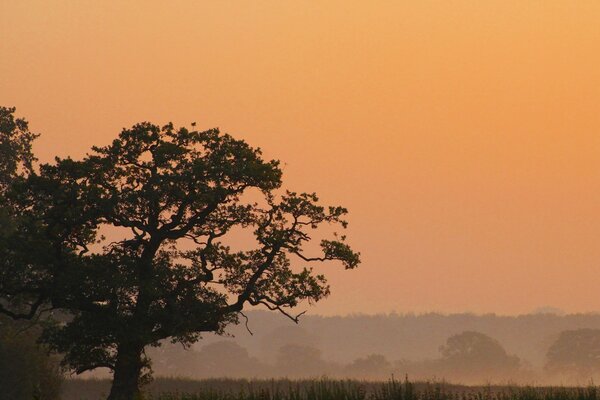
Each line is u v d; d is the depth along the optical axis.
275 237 168.25
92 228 168.38
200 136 171.75
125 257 164.12
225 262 167.75
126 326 160.25
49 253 164.25
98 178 168.38
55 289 163.62
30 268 168.00
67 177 168.62
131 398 163.38
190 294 165.75
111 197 162.88
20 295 172.38
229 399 135.00
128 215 167.00
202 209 169.50
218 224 172.38
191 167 167.75
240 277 169.62
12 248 165.12
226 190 165.88
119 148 169.25
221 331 170.75
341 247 173.38
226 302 168.25
